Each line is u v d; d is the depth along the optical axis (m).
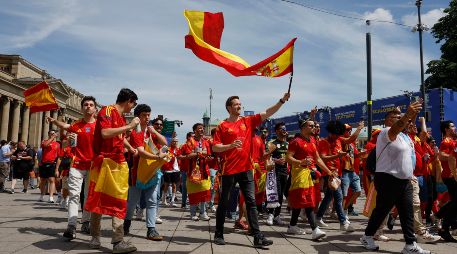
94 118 6.26
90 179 4.92
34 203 10.75
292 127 26.17
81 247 5.08
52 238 5.63
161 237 5.79
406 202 5.16
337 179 6.61
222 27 5.85
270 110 5.71
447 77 34.34
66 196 9.66
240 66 5.36
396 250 5.43
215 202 10.12
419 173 6.96
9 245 5.09
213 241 5.79
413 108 4.75
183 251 5.02
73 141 6.21
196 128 8.87
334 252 5.21
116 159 4.93
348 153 7.98
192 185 8.14
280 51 5.57
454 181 6.27
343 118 21.42
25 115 58.97
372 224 5.38
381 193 5.25
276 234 6.67
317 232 5.94
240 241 5.86
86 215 6.19
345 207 8.09
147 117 6.02
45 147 11.29
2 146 15.05
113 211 4.81
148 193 5.89
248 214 5.50
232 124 5.71
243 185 5.59
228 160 5.57
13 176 14.73
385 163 5.19
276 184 7.55
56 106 7.73
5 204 10.37
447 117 15.67
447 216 6.21
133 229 6.82
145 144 6.05
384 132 5.21
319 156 6.68
